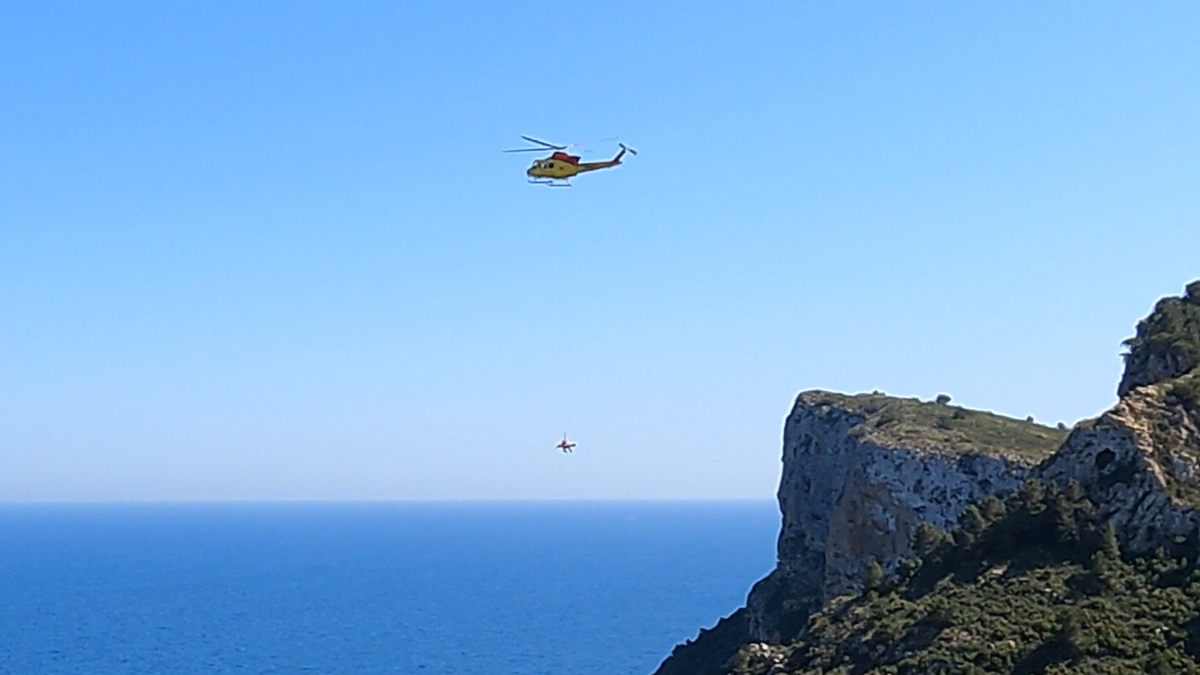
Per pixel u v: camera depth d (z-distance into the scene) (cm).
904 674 5888
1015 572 6581
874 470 9900
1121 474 6800
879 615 6788
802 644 7238
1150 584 6144
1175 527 6438
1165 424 6975
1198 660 5434
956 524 9256
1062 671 5444
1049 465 7269
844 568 9975
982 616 6144
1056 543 6694
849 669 6425
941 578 6938
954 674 5719
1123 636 5691
